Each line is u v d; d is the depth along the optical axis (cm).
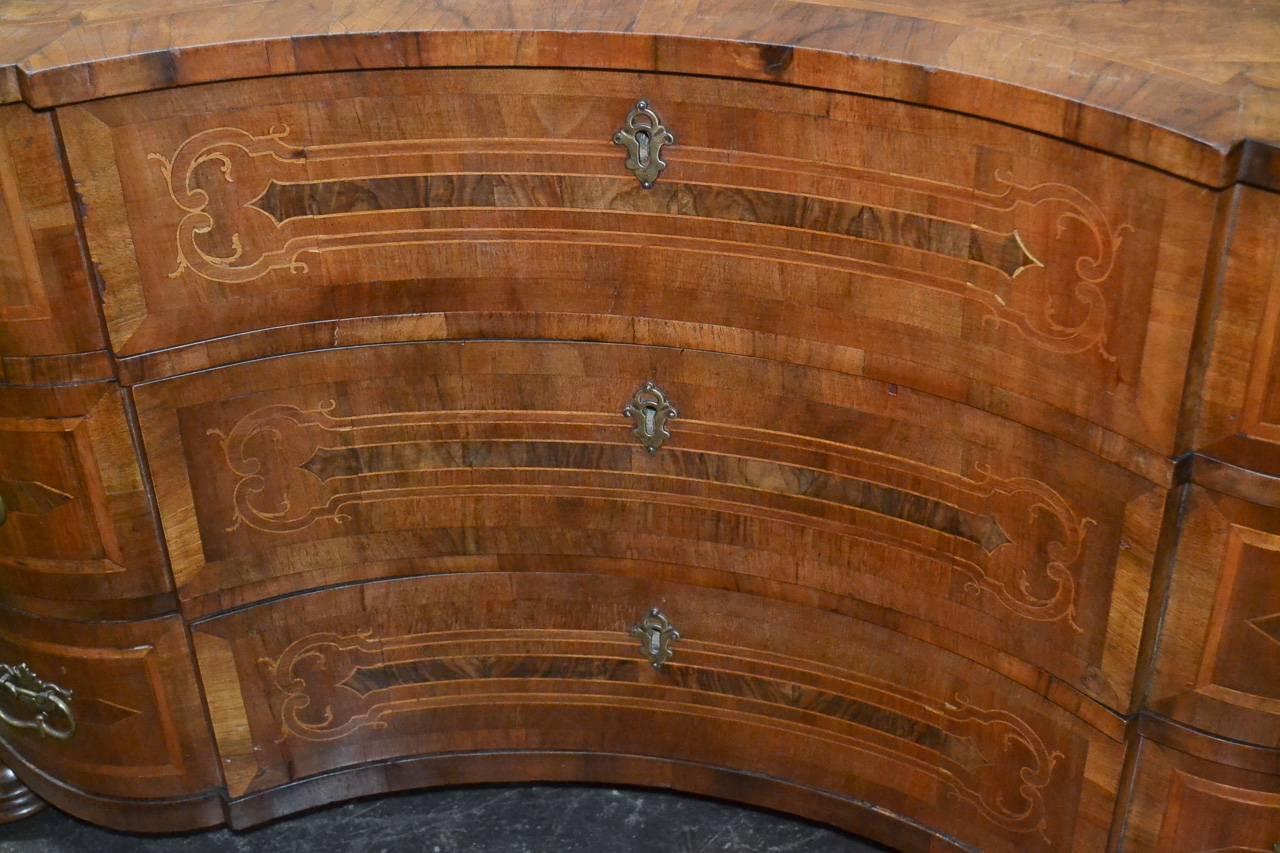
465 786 203
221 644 176
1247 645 137
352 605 178
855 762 178
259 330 158
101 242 149
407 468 169
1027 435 144
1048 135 126
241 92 145
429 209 152
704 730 184
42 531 168
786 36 134
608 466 167
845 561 164
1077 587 146
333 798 192
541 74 143
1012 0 141
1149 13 137
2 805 198
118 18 145
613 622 179
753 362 155
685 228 149
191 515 167
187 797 187
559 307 157
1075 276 132
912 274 142
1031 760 161
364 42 140
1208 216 120
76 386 156
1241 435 128
